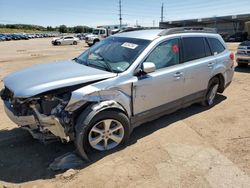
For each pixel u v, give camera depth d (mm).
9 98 3555
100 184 2982
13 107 3373
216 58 5234
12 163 3400
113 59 3926
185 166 3322
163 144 3885
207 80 5070
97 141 3439
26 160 3473
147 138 4070
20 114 3248
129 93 3619
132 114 3766
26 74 3648
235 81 7988
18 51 23016
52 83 3164
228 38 36031
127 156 3539
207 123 4672
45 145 3826
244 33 35344
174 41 4371
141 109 3865
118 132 3674
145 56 3824
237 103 5793
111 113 3416
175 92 4355
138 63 3730
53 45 34938
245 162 3418
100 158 3471
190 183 3000
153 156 3551
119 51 4055
